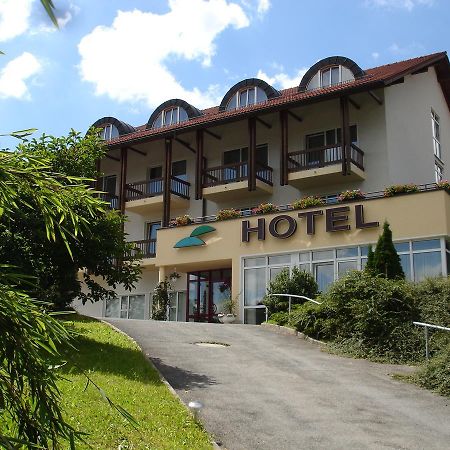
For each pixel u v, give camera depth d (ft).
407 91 83.76
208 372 35.24
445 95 95.04
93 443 19.81
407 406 29.60
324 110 82.74
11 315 9.26
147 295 89.97
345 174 75.10
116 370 31.58
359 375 36.42
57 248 33.50
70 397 24.52
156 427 22.98
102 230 35.78
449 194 62.90
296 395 30.99
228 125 87.20
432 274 60.70
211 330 52.19
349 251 65.51
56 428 9.46
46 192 9.92
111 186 101.96
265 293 70.18
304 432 24.88
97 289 37.83
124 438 21.06
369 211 65.16
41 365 9.51
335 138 81.82
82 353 34.73
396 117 80.23
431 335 42.14
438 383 33.27
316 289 62.49
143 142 91.20
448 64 89.45
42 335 9.64
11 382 9.34
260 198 85.56
